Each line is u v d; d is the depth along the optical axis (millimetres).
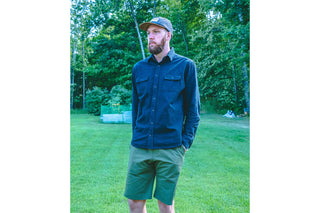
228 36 8336
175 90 1476
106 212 2113
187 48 11500
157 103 1484
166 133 1476
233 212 2139
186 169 3336
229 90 10867
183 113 1575
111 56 11641
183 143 1524
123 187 2672
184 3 10953
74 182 2787
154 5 10844
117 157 3922
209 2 9719
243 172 3195
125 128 7035
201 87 11148
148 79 1522
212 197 2426
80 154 4082
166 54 1539
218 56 10547
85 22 11688
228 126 7344
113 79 11938
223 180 2898
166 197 1473
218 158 3893
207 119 9125
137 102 1714
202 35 10602
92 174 3080
